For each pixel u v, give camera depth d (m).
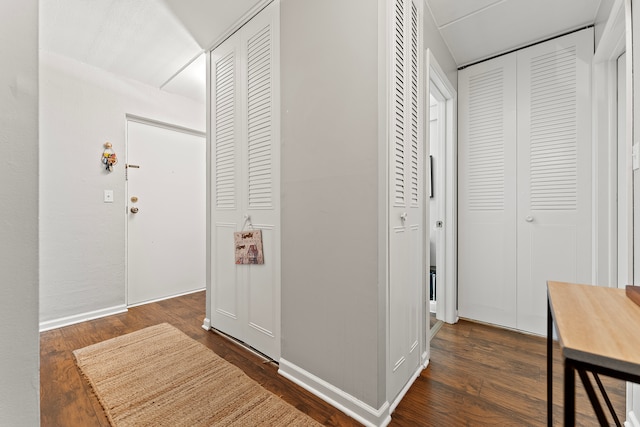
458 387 1.46
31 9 0.43
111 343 1.92
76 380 1.50
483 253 2.33
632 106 1.16
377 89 1.16
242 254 1.87
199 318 2.44
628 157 1.17
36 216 0.44
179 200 3.14
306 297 1.44
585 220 1.92
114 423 1.18
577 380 1.50
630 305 0.70
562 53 2.00
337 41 1.29
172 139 3.08
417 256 1.60
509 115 2.21
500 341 2.00
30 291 0.44
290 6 1.51
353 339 1.24
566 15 1.83
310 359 1.42
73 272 2.32
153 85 2.85
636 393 1.10
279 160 1.60
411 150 1.49
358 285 1.22
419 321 1.62
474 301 2.38
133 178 2.78
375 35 1.16
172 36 2.09
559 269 2.01
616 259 1.76
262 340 1.75
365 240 1.20
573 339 0.52
